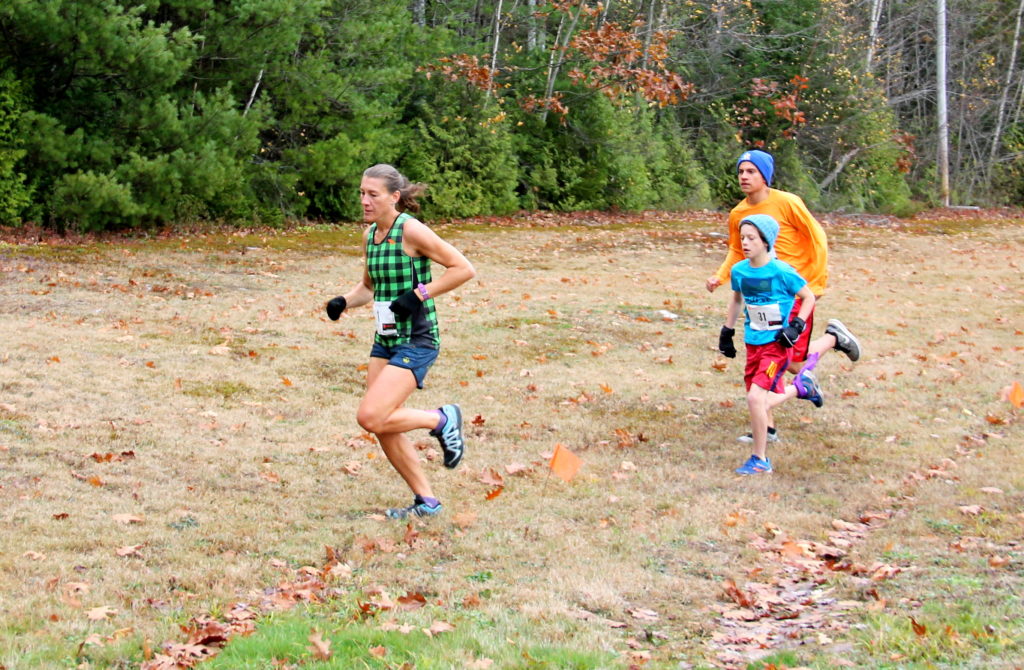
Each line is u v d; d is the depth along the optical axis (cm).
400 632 385
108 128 1565
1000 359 986
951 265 1731
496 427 718
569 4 2388
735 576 473
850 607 426
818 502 588
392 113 2072
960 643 368
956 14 3559
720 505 576
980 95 3519
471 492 582
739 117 2988
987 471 637
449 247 503
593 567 476
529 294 1274
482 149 2275
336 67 2008
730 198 2905
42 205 1498
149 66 1452
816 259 693
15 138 1436
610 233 2056
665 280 1455
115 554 468
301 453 638
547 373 885
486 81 2252
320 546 493
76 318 972
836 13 3041
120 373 788
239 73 1719
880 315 1214
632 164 2556
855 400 827
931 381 891
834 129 3006
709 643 397
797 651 378
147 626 391
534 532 523
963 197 3394
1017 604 406
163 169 1534
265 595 432
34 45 1433
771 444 706
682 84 2742
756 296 645
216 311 1055
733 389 858
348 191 2011
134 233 1588
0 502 520
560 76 2594
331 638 379
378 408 504
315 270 1381
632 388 845
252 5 1609
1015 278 1580
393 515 535
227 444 643
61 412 677
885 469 650
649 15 2734
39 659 355
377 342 528
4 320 940
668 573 476
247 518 526
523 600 433
